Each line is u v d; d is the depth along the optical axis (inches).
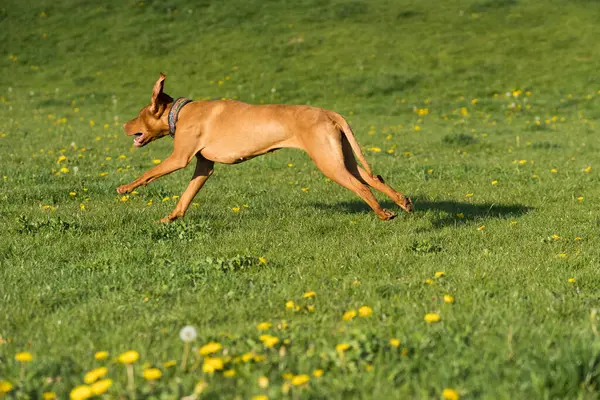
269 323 163.3
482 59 1167.0
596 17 1358.3
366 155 587.8
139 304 184.5
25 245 255.9
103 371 121.6
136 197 371.9
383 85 1043.9
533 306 176.2
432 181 440.8
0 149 593.9
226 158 268.8
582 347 129.3
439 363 132.6
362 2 1481.3
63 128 765.9
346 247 252.5
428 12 1416.1
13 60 1212.5
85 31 1337.4
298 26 1348.4
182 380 126.4
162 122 282.7
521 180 436.1
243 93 1037.2
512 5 1443.2
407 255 238.7
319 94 1027.9
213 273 213.2
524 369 125.8
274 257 239.1
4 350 150.0
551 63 1145.4
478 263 223.9
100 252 245.9
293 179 453.7
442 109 930.1
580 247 251.0
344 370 130.4
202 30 1341.0
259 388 121.9
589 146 622.5
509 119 853.8
